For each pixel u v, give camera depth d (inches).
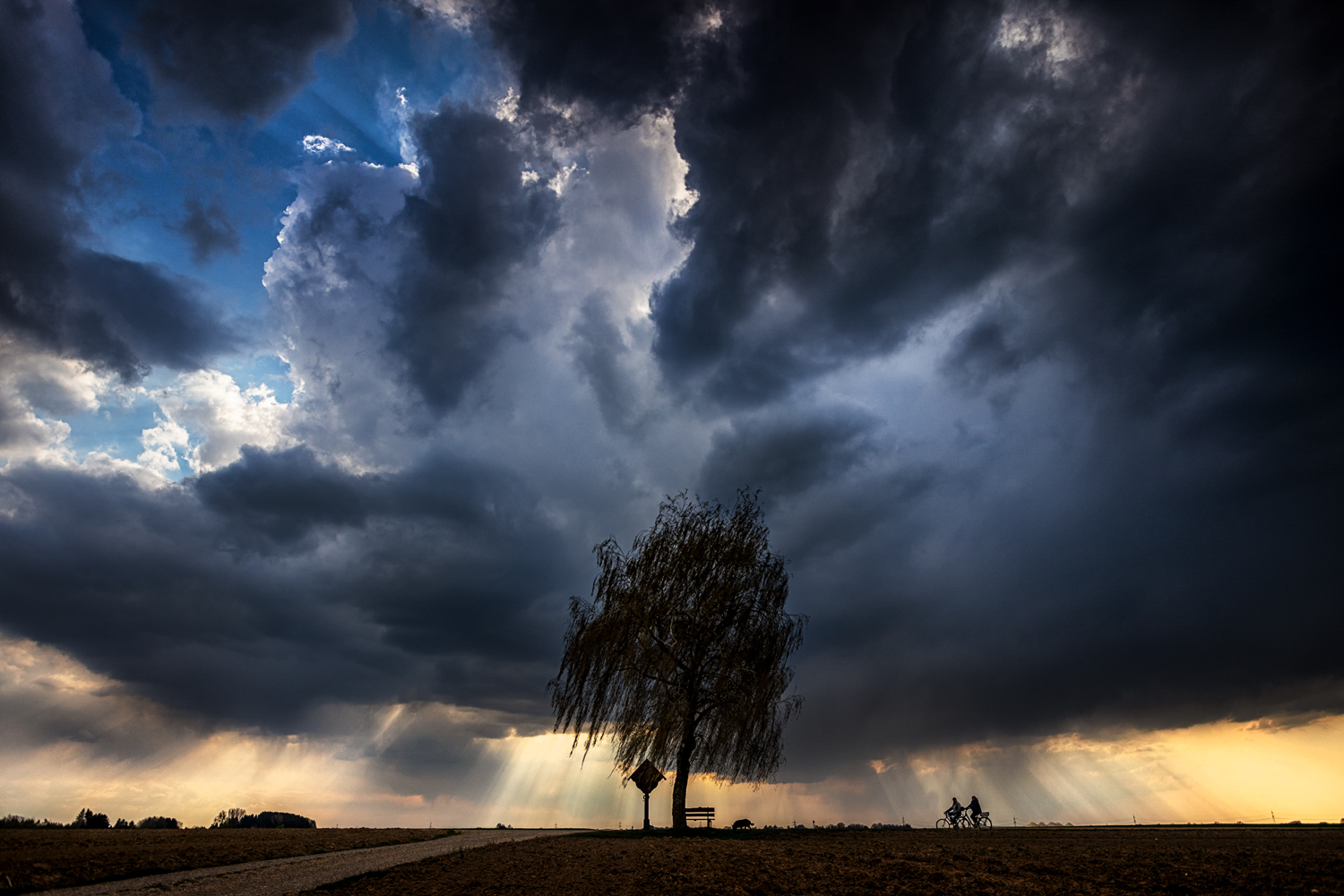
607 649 1428.4
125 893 607.8
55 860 766.5
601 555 1508.4
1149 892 527.2
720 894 572.4
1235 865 650.2
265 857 895.7
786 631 1460.4
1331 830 1155.3
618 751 1395.2
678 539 1515.7
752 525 1536.7
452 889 631.8
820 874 671.8
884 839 1180.5
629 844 1104.8
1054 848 909.8
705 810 1526.8
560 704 1439.5
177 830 1577.3
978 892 556.1
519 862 845.8
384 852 998.4
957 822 1811.0
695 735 1419.8
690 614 1448.1
